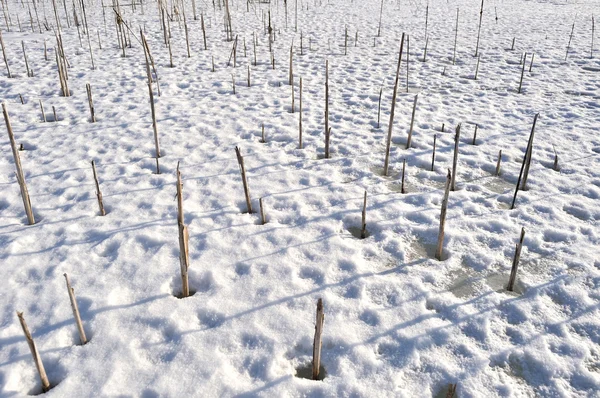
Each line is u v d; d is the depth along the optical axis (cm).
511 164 418
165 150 456
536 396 199
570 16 1198
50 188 384
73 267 282
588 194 363
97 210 351
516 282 268
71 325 235
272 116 547
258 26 1097
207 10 1299
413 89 648
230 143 473
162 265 284
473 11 1304
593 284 263
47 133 500
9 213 347
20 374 208
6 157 441
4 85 666
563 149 447
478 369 209
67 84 660
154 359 216
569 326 234
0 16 1185
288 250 298
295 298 255
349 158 437
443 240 302
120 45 903
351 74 723
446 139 476
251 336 229
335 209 348
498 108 566
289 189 380
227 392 199
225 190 379
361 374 208
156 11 1275
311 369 217
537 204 350
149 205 357
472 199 361
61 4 1370
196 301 253
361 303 251
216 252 297
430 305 253
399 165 423
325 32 1037
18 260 289
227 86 666
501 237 310
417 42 936
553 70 723
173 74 723
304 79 697
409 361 214
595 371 209
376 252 298
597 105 565
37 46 889
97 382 204
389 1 1506
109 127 516
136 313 244
